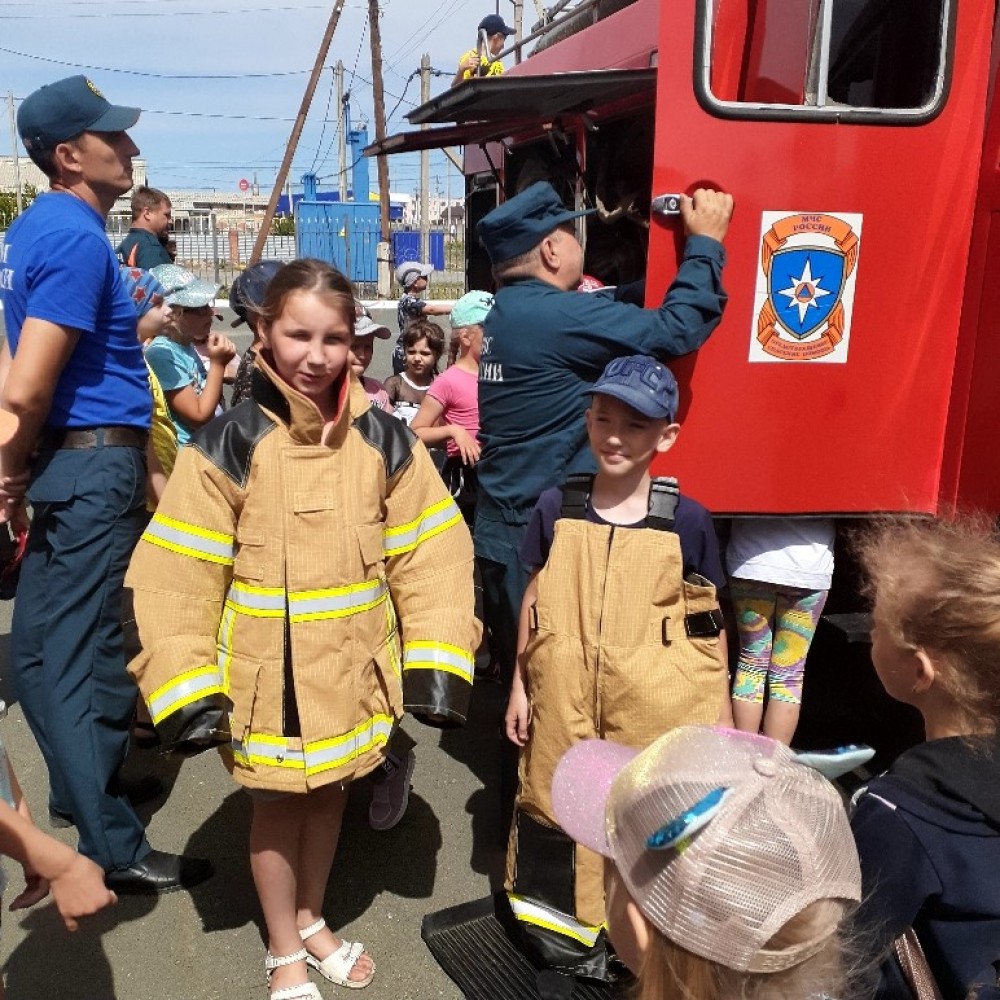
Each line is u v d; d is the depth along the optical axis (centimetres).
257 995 237
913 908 131
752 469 274
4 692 392
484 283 597
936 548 144
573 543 219
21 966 246
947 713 141
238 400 366
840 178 265
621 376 209
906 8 279
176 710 202
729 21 266
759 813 108
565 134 392
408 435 227
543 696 221
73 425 254
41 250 238
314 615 210
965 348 278
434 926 255
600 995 228
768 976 107
